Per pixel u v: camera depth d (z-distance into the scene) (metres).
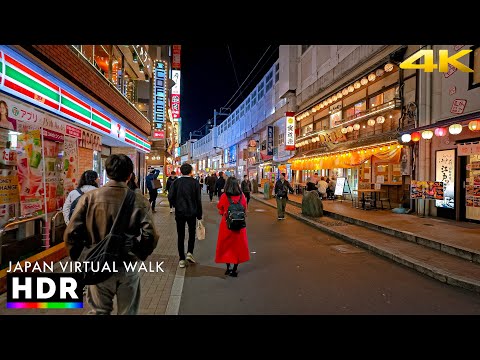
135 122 14.72
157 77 19.33
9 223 4.60
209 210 15.77
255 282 5.16
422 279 5.42
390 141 12.39
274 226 11.03
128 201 2.48
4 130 4.59
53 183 6.13
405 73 12.51
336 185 16.58
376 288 4.94
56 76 6.25
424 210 10.95
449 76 10.05
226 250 5.45
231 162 53.31
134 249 2.55
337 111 19.27
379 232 9.05
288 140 25.14
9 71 4.60
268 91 33.66
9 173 4.66
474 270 5.52
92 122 8.58
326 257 6.86
